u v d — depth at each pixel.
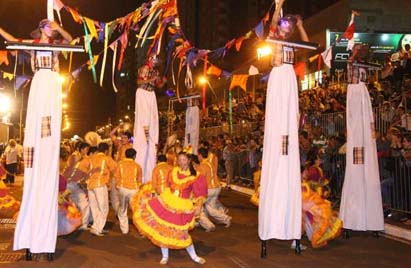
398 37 25.80
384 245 9.59
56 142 8.17
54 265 7.90
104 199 10.57
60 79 8.31
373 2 26.91
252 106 24.23
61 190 9.60
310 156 10.52
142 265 7.96
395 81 16.75
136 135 13.05
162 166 9.15
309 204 9.16
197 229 11.29
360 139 10.42
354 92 10.52
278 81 8.67
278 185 8.58
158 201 7.96
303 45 8.70
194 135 16.27
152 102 13.20
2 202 11.70
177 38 12.69
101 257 8.51
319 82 22.58
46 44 7.93
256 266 7.89
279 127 8.62
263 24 9.16
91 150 10.74
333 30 26.88
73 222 9.62
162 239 7.75
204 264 8.02
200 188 7.98
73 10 9.19
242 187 19.91
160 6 11.38
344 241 9.99
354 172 10.39
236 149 21.36
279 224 8.52
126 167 10.69
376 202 10.36
